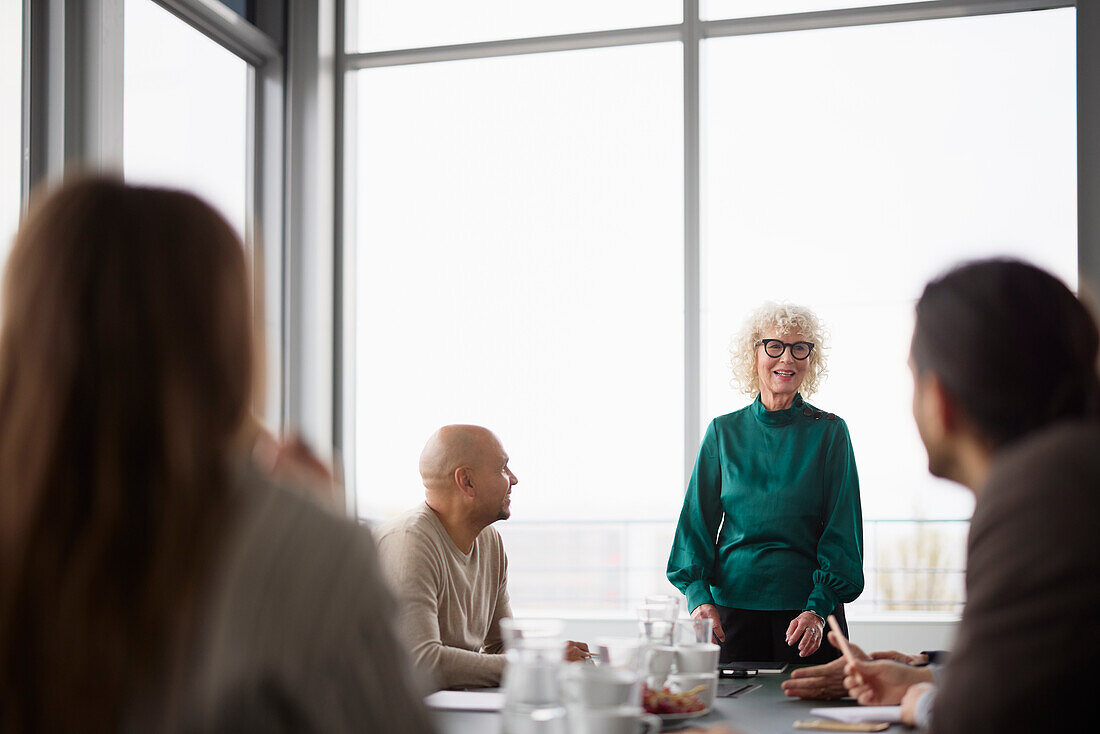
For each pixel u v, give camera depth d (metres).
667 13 4.18
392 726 0.62
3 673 0.58
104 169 0.68
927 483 3.89
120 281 0.62
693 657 1.68
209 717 0.57
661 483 4.16
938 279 1.03
